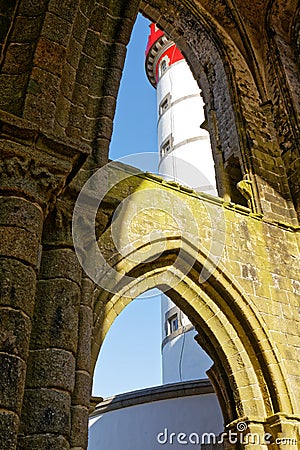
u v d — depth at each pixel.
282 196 13.62
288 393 9.91
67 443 3.98
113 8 7.00
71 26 5.67
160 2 17.09
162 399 15.33
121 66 6.58
